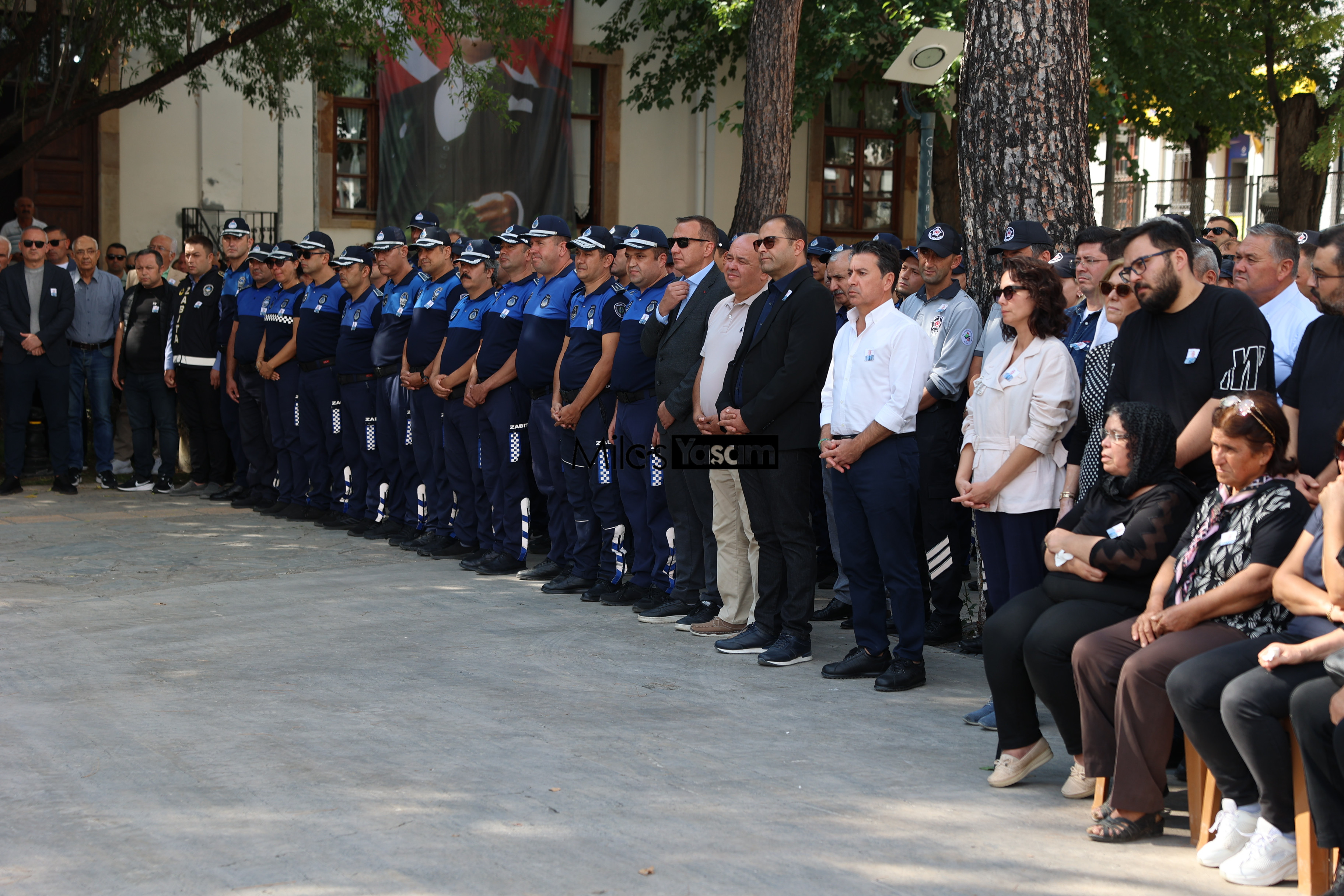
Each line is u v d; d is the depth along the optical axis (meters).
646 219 17.88
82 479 10.99
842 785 4.01
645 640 5.93
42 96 13.27
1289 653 3.31
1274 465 3.60
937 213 16.52
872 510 5.11
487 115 16.28
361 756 4.19
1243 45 16.27
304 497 9.23
